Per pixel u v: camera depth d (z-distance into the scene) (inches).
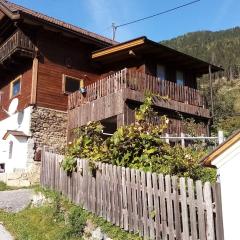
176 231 285.9
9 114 842.2
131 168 368.2
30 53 772.6
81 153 443.8
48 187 488.7
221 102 1395.2
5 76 903.1
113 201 357.7
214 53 4434.1
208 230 262.7
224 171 261.4
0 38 894.4
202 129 800.3
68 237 365.4
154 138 410.6
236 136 254.4
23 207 480.7
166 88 747.4
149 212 313.0
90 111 735.7
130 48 761.6
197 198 273.1
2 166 799.7
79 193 415.8
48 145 765.3
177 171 389.4
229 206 255.3
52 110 786.8
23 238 371.6
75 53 854.5
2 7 788.0
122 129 418.3
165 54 796.6
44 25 770.2
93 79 879.7
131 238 321.4
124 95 663.8
